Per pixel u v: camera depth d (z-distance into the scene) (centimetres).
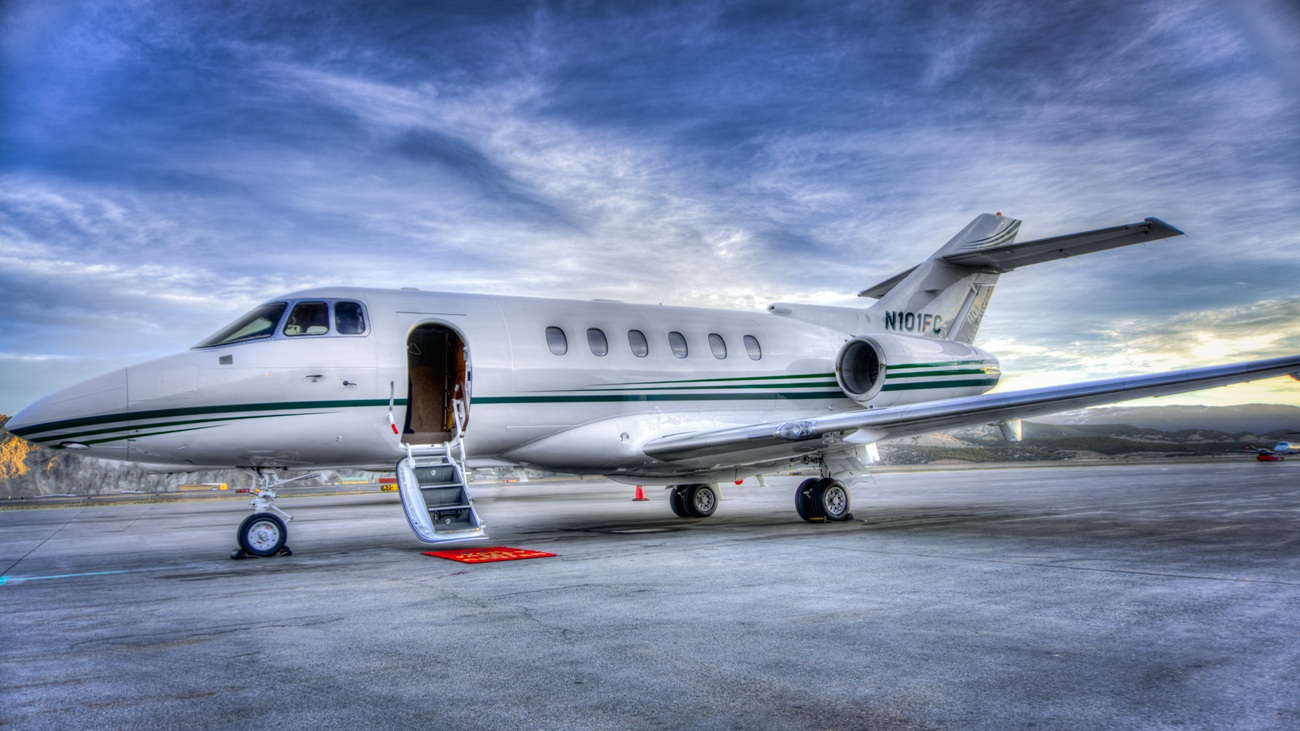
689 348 1337
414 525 963
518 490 3036
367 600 659
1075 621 548
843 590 671
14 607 660
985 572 760
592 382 1220
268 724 359
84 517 1917
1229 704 377
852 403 1496
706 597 645
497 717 366
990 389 1580
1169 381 938
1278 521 1257
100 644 516
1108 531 1123
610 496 2497
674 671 436
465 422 1131
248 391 1005
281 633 539
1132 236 1301
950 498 1905
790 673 430
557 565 844
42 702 394
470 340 1139
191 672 446
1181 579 715
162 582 794
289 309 1063
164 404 977
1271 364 888
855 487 2477
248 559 984
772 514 1569
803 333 1479
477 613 595
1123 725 350
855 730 346
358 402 1057
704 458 1261
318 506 2205
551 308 1251
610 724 355
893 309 1611
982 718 359
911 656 461
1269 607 593
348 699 394
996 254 1507
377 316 1096
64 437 965
